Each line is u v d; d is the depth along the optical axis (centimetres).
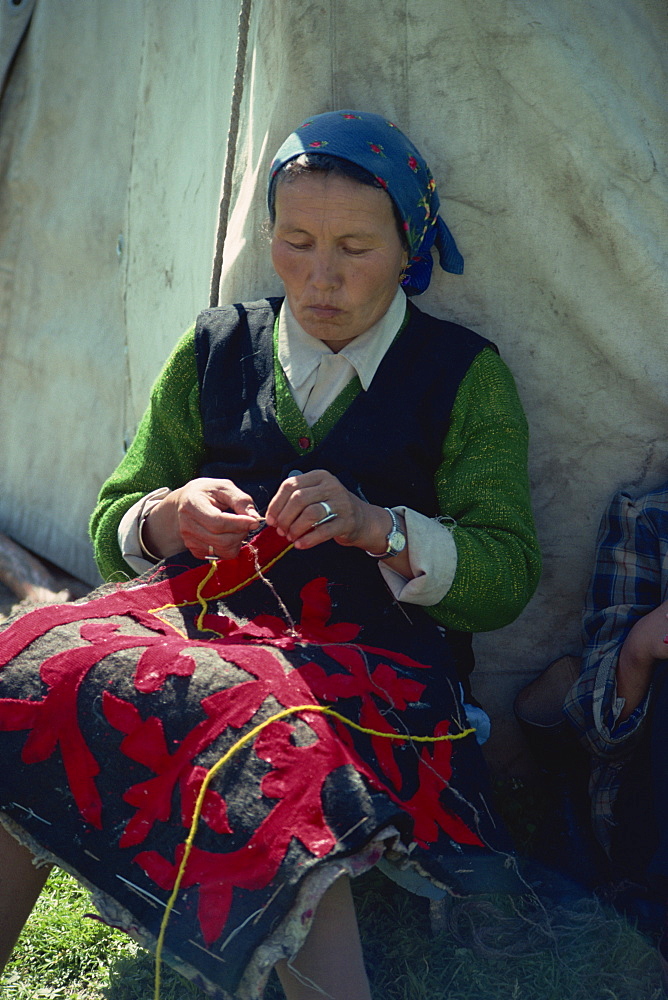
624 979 176
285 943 131
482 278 218
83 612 164
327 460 187
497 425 191
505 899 195
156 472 201
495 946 186
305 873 131
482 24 206
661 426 219
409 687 162
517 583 185
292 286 185
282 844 133
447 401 191
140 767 142
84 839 143
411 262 197
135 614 167
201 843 137
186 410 202
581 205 210
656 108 208
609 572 213
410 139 214
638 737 194
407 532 175
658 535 208
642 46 208
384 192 180
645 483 222
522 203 213
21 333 342
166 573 177
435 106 211
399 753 154
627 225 208
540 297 217
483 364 195
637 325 213
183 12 276
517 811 221
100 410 322
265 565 179
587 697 201
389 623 179
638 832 191
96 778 144
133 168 304
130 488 202
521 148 211
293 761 138
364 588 180
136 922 138
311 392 192
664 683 183
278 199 182
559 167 209
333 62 211
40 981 179
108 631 158
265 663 149
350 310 184
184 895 136
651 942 184
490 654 232
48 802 146
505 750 235
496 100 209
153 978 179
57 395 334
